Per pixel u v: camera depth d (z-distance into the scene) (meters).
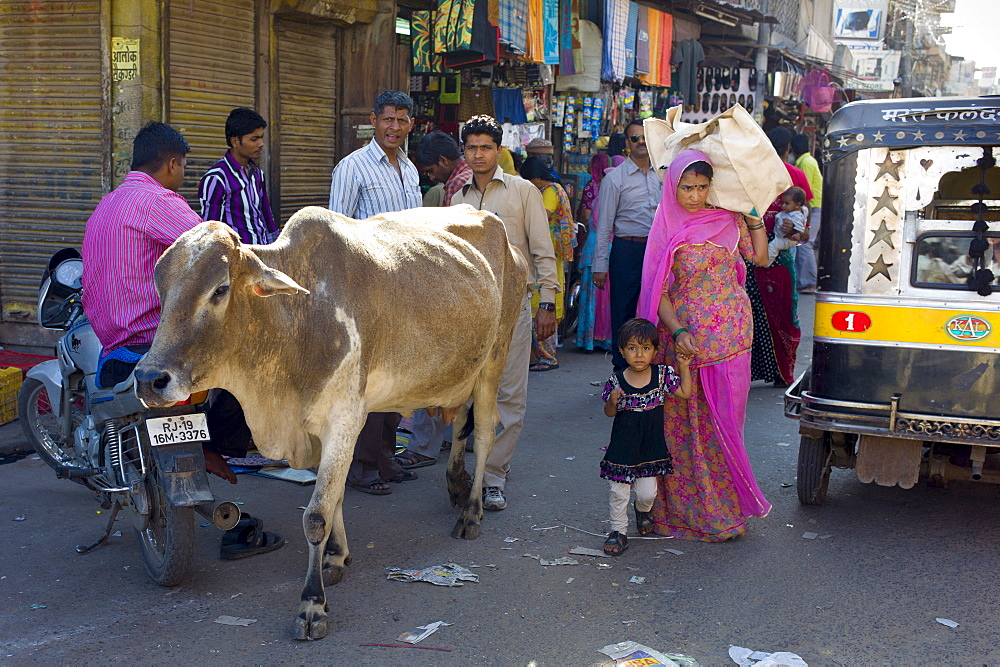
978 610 3.86
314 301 3.58
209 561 4.22
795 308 7.87
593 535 4.66
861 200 4.54
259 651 3.41
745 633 3.63
